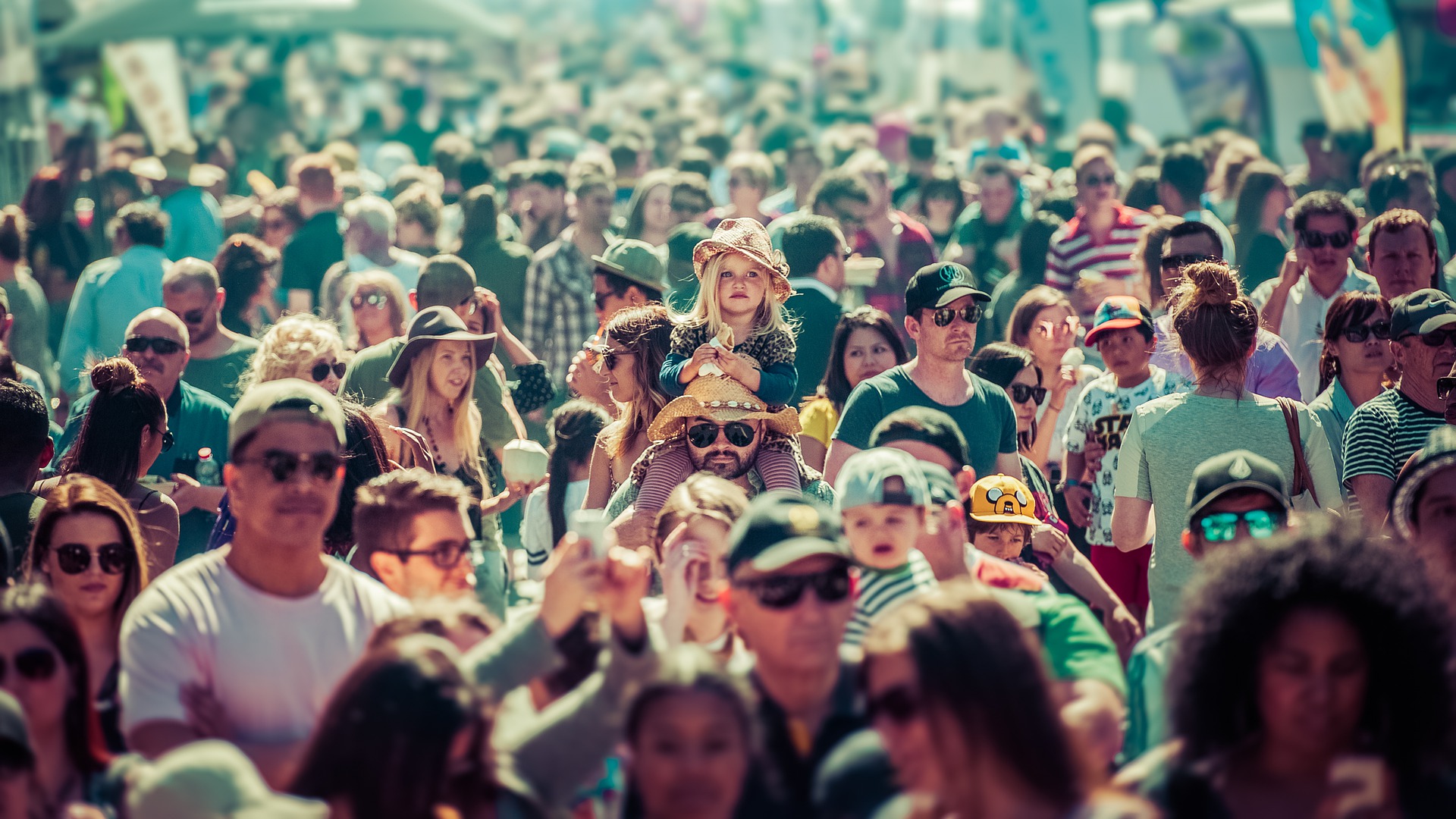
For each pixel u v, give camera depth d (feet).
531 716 28.02
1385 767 24.20
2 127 110.52
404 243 87.25
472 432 52.21
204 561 30.07
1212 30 132.67
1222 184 99.76
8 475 41.29
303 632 29.63
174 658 28.63
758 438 44.21
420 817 23.12
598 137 154.10
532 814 24.99
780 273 44.96
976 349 80.59
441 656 24.39
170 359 51.16
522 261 80.74
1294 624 24.14
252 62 212.43
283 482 29.40
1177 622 31.78
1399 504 34.68
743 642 30.14
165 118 133.28
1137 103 141.28
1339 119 98.48
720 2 252.21
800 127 133.08
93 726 29.19
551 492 50.85
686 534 33.50
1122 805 22.56
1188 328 42.80
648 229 89.35
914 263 87.30
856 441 47.06
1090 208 76.48
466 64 262.47
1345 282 59.77
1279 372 53.16
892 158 141.59
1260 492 32.83
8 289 76.48
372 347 61.21
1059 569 43.27
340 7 130.82
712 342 43.52
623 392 47.73
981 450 47.44
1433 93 123.65
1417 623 24.20
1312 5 91.50
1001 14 156.66
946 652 22.98
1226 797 24.39
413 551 34.83
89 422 43.39
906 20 186.80
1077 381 56.49
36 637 27.89
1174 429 42.14
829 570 27.09
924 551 33.91
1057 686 29.78
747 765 24.18
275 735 29.09
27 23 112.88
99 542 33.78
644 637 27.02
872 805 24.80
